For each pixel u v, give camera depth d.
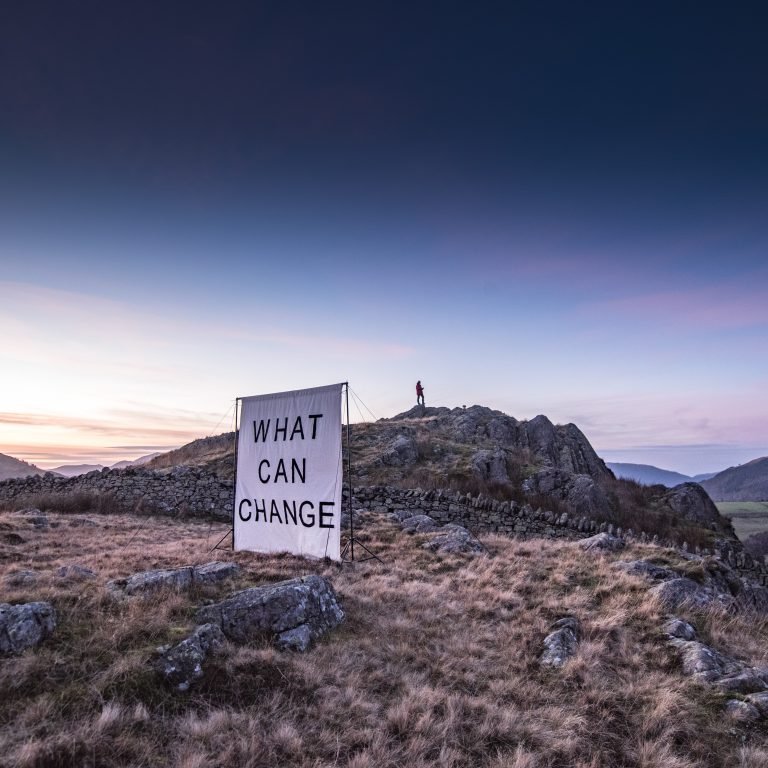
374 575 13.09
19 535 15.60
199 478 27.55
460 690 7.69
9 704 5.95
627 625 10.43
